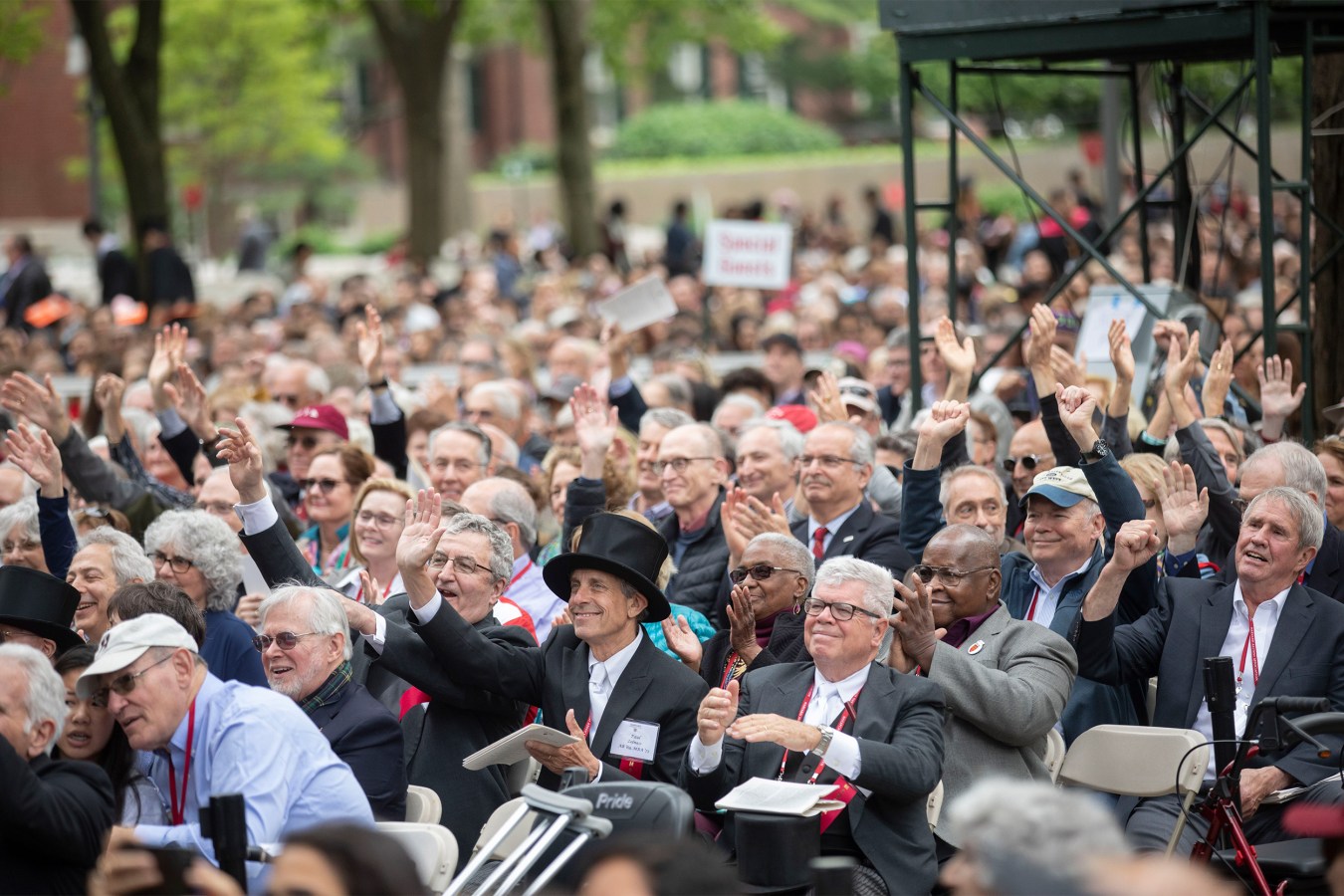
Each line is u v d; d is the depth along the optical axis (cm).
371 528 1959
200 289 8562
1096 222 4922
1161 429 2105
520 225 12912
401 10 7788
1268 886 1402
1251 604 1659
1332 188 2664
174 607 1511
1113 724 1664
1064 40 2339
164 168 5984
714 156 13125
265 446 2642
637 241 10975
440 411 2841
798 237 8650
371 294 6156
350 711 1499
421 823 1354
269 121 10631
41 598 1628
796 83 14938
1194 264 3009
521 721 1673
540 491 2300
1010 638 1577
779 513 2158
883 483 2286
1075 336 2762
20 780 1212
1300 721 1336
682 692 1581
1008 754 1525
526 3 9531
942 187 11569
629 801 1217
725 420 2758
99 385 2548
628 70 9481
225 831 1159
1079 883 777
